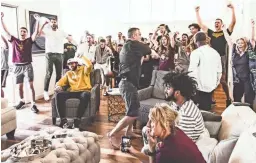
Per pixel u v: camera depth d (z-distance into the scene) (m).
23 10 5.41
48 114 4.88
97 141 2.64
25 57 5.09
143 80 5.00
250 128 1.93
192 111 2.20
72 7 6.58
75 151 2.21
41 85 6.17
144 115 3.93
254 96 4.24
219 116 2.48
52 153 2.10
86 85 4.38
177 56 5.03
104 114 4.82
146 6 5.95
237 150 1.65
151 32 5.93
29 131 3.99
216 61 4.27
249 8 4.34
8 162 1.99
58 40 6.02
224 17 4.75
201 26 5.10
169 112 1.73
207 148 2.07
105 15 6.33
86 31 6.46
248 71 4.31
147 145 2.21
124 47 3.41
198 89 4.28
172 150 1.61
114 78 5.89
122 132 3.92
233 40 4.61
